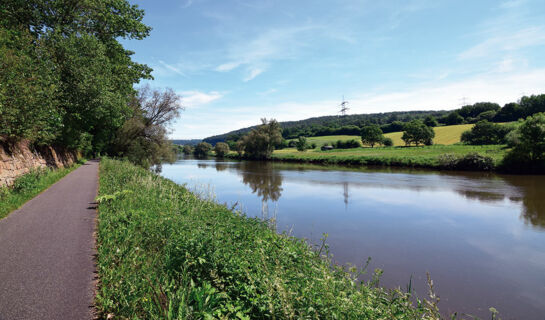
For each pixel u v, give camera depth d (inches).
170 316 115.3
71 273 167.6
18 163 474.6
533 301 293.1
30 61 498.0
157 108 1434.5
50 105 528.7
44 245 212.5
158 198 392.8
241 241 220.8
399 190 1002.7
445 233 514.9
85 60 709.3
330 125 7657.5
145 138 1460.4
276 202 794.2
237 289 145.3
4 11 655.1
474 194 906.1
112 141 1574.8
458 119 5319.9
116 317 126.0
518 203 772.6
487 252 426.6
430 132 3816.4
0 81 390.0
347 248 434.6
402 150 3088.1
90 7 794.2
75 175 708.0
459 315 265.9
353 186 1111.6
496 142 3198.8
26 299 137.8
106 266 171.0
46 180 532.7
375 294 173.8
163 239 219.0
